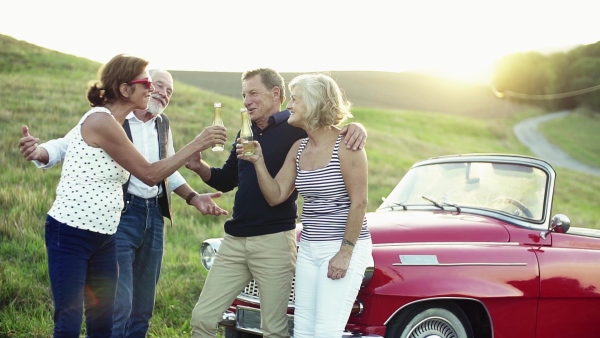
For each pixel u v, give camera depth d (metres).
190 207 12.32
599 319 5.84
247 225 4.91
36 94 25.58
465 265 5.23
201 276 8.30
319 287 4.44
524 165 6.20
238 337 5.90
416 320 5.09
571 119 82.56
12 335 6.25
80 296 4.20
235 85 60.59
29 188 12.04
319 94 4.41
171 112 27.28
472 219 5.89
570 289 5.62
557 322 5.64
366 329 4.90
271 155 4.94
